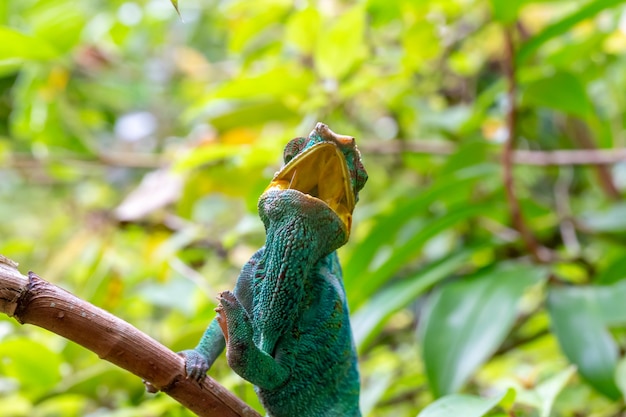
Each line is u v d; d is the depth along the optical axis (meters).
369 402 1.22
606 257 1.41
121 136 2.24
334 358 1.05
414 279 1.30
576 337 1.24
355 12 1.32
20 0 1.93
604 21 1.58
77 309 0.98
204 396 1.01
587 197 1.99
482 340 1.22
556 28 1.26
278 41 1.66
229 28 1.86
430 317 1.25
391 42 1.76
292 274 1.03
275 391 1.05
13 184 2.34
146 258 1.55
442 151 1.59
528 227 1.37
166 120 2.28
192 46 2.38
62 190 2.33
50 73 1.72
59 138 1.73
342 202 1.04
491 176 1.42
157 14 1.96
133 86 2.17
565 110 1.40
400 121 1.81
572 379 1.28
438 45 1.50
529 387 1.17
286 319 1.04
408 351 1.58
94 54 1.90
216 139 1.59
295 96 1.46
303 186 1.03
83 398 1.30
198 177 1.53
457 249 1.40
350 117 1.73
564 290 1.30
